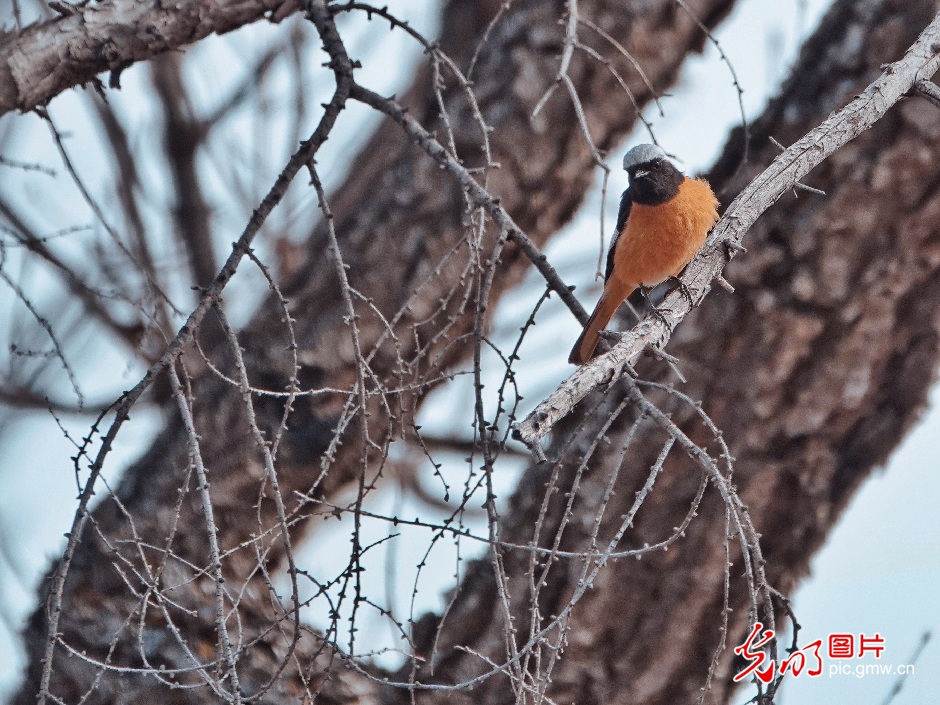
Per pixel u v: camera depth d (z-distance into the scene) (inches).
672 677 389.7
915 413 398.0
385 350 426.0
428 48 255.4
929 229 381.7
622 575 386.6
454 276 429.7
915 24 398.9
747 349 394.6
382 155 473.7
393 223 434.9
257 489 419.5
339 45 255.1
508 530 411.8
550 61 442.3
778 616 389.4
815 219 391.2
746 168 423.5
